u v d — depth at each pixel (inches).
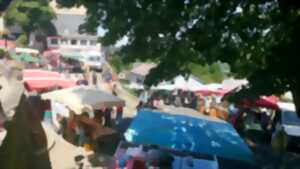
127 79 1798.7
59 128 557.3
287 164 594.2
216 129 253.4
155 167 311.3
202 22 311.1
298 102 231.0
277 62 246.2
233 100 352.8
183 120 263.6
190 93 1049.5
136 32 326.3
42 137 229.1
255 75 327.6
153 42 337.7
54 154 440.5
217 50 326.0
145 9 315.9
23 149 192.7
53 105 609.3
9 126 192.7
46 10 2486.5
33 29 2503.7
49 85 697.6
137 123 249.4
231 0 298.5
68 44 2800.2
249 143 715.4
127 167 313.9
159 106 901.8
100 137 526.0
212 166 304.7
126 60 355.3
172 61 352.5
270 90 319.3
